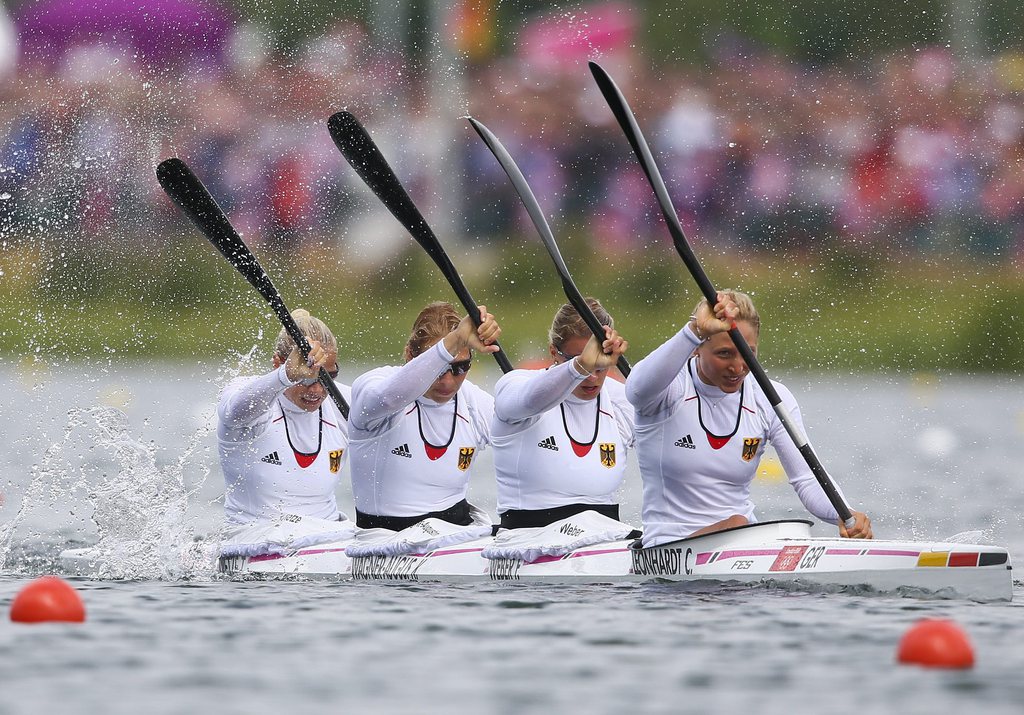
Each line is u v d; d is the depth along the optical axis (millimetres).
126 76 100000
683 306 101000
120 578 31188
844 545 28641
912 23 106812
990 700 18281
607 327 30125
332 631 23312
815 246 101812
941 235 100875
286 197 99188
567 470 32344
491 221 106812
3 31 100375
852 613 25297
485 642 22250
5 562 33625
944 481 53531
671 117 105625
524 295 103938
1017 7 105688
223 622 24234
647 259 103312
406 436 33781
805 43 107562
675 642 22250
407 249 103688
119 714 17406
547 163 106375
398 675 19656
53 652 21141
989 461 60844
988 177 100938
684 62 108375
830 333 99562
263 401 33531
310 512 35438
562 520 31750
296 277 98875
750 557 29375
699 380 29906
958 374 99375
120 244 94688
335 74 104000
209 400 81750
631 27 109562
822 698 18359
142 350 93750
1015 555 35188
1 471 53719
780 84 106062
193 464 56812
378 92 105500
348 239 101438
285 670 19953
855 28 107312
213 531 36312
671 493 30453
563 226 105812
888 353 99938
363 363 97875
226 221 35625
